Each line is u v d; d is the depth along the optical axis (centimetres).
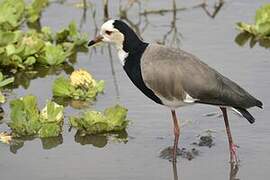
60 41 1800
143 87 1300
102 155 1295
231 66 1636
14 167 1253
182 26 1891
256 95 1487
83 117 1380
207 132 1367
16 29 1859
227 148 1310
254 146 1306
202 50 1728
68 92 1521
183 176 1221
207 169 1242
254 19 1911
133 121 1412
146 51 1298
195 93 1252
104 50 1781
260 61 1666
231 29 1861
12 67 1667
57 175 1223
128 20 1942
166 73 1266
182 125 1395
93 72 1647
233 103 1241
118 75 1628
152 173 1229
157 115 1434
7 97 1530
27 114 1388
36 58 1689
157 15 1970
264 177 1210
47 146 1331
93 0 2069
